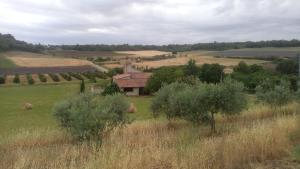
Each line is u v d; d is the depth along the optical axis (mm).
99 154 7285
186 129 16188
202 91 16047
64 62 140000
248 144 7660
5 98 67188
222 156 7062
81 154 8508
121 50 185500
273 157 7676
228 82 16453
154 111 22266
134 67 113188
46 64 134250
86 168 6648
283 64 70000
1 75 109938
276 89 23984
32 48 184875
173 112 18312
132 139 11219
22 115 45125
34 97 68438
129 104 16062
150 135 12430
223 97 15852
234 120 19062
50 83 95875
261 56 104688
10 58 145625
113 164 6410
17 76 108438
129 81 71125
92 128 11555
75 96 17094
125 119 15227
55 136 14273
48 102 60594
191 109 16172
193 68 72938
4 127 33938
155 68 102812
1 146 12141
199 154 6980
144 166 6484
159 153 6957
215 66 70125
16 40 190750
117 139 11773
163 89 22062
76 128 11773
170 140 10523
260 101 24875
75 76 109250
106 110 12055
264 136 8102
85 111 11828
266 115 20672
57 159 7824
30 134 14453
